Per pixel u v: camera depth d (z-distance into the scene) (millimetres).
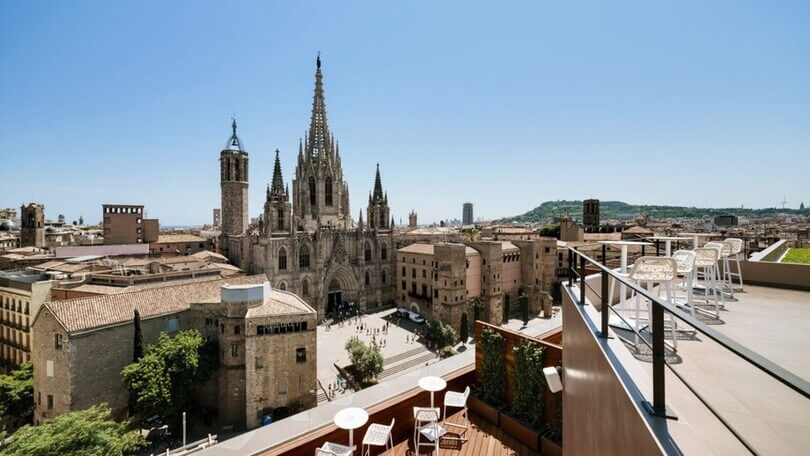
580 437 8883
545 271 104938
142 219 128500
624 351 6773
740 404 5715
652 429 4562
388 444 16438
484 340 19734
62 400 44750
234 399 50344
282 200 101500
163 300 55125
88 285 65750
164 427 47031
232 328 50250
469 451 16469
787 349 7859
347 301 107750
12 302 62406
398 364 69688
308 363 51719
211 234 177000
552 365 17016
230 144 124875
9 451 31750
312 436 14398
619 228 158875
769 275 14805
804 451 4531
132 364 47312
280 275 95125
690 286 10445
